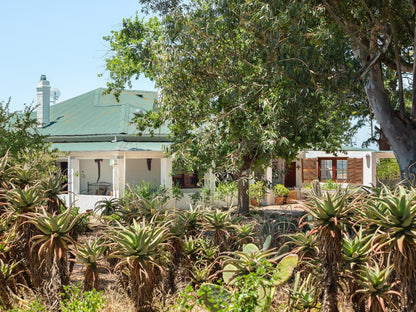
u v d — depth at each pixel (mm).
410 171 10992
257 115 12711
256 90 12812
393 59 12453
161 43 13133
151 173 24641
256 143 12984
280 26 10359
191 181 24297
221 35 12164
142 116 17609
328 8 10016
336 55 10312
